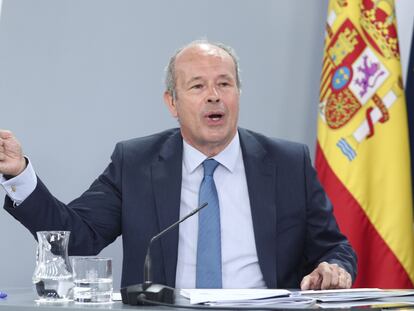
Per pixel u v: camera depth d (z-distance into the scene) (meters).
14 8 7.63
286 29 8.28
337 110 7.53
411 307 3.28
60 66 7.72
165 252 4.96
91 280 3.50
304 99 8.24
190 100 5.21
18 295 3.97
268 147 5.44
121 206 5.31
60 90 7.71
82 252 5.03
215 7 8.16
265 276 4.97
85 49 7.78
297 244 5.21
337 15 7.66
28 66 7.64
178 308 3.21
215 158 5.22
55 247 3.65
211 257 4.93
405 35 8.12
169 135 5.51
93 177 7.73
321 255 5.30
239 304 3.29
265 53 8.23
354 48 7.55
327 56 7.66
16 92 7.59
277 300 3.36
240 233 5.09
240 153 5.35
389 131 7.44
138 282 5.00
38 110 7.64
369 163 7.46
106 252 7.74
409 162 7.48
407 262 7.34
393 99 7.48
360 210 7.38
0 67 7.55
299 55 8.27
